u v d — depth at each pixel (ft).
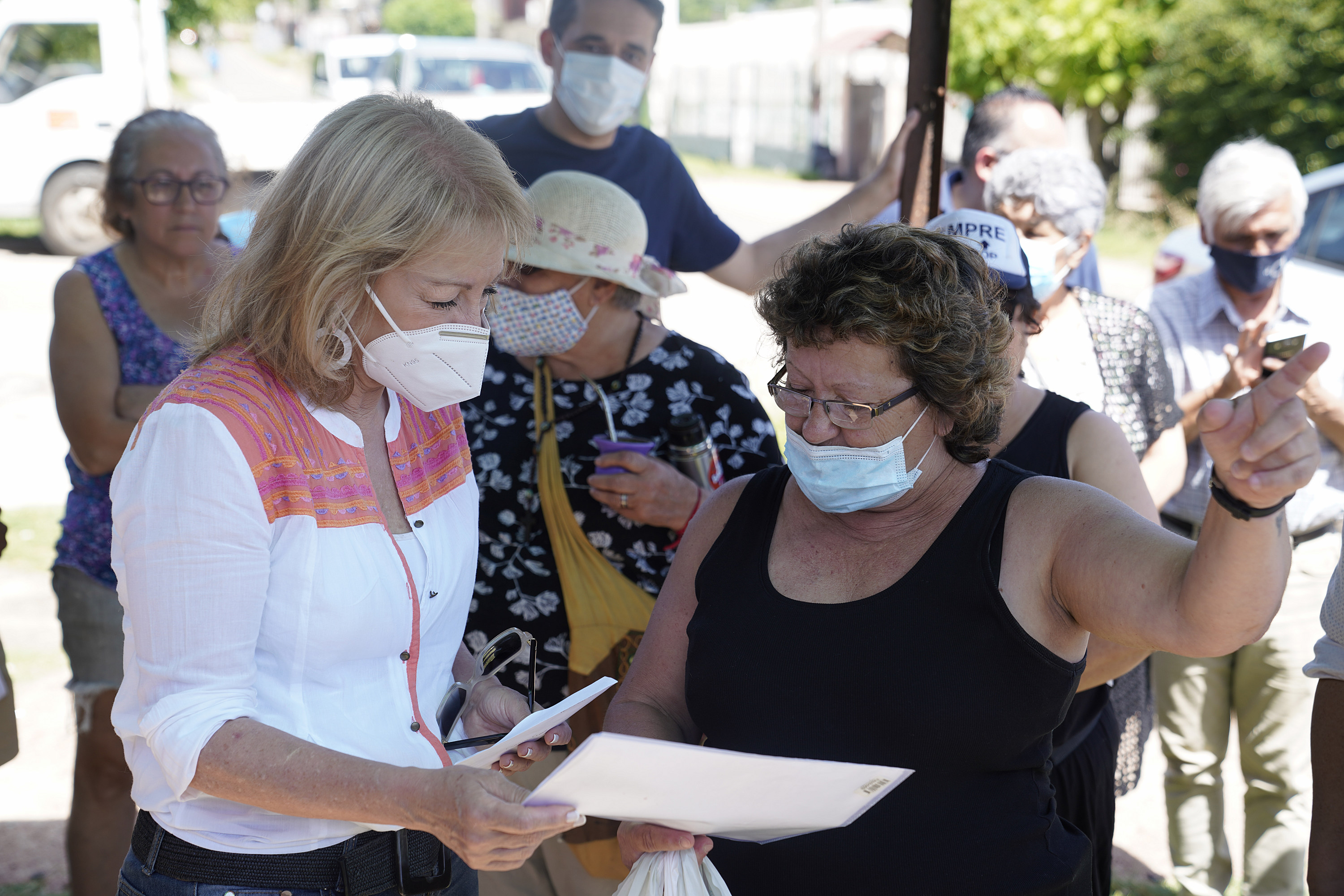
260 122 45.37
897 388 5.50
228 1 69.97
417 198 5.02
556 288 7.95
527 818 4.42
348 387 5.37
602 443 7.74
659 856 5.44
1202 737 10.90
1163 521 11.28
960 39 55.93
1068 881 5.57
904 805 5.50
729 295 42.86
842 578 5.77
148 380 10.10
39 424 25.48
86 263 10.19
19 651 15.64
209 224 10.23
